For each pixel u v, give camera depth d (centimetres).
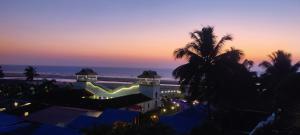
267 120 2953
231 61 3125
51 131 1877
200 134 2453
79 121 2814
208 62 3219
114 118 2941
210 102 3347
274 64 4331
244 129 2789
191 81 3234
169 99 6159
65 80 15612
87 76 5788
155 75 5416
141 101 4788
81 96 5056
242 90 3484
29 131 1867
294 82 3512
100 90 5584
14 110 3719
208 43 3189
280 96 3616
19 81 8256
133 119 2984
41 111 3469
